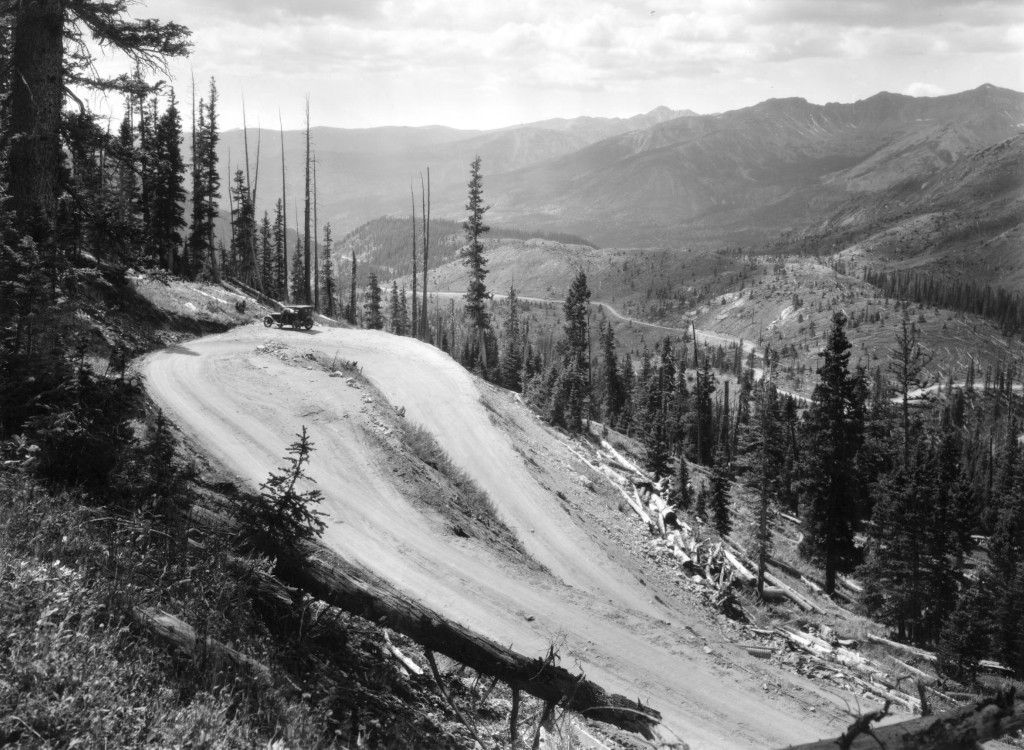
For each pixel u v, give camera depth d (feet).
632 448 236.84
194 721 18.72
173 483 32.35
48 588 20.89
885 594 174.40
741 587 114.11
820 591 178.19
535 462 115.55
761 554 139.95
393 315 421.59
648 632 67.72
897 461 258.57
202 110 238.68
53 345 42.22
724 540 165.89
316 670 28.40
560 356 420.77
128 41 60.95
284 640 29.22
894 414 351.67
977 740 14.43
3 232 46.50
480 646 32.24
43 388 35.29
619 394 431.84
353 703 28.02
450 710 34.30
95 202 64.08
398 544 70.49
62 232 58.65
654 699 55.62
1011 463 364.58
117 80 62.08
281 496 31.91
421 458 95.86
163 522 29.86
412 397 118.32
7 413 34.12
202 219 241.76
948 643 133.80
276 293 323.78
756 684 63.57
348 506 75.15
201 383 99.91
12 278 43.01
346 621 35.65
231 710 21.39
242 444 81.51
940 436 294.25
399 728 28.17
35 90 59.06
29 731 15.96
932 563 175.73
